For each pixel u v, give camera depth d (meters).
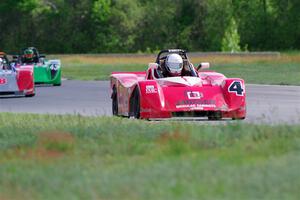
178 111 55.53
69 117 55.84
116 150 35.16
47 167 30.31
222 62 188.38
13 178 28.06
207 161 29.23
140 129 43.94
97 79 135.12
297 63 170.38
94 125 46.88
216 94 57.03
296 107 71.62
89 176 27.83
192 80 59.16
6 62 98.25
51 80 118.00
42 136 39.66
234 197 23.64
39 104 84.44
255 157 30.50
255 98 84.25
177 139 35.97
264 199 23.44
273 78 120.31
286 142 33.44
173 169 27.95
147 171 27.97
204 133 38.81
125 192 24.83
